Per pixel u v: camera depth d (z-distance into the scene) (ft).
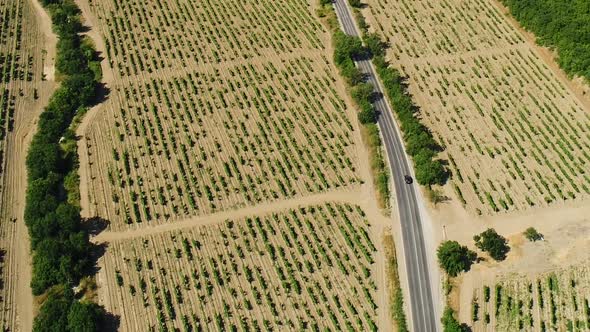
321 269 470.80
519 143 574.56
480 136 581.53
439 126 590.55
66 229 473.67
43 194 499.51
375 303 451.12
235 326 434.71
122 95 615.16
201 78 638.53
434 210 513.04
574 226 502.79
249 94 621.72
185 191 524.11
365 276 465.88
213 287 456.86
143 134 572.92
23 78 634.02
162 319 435.94
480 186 533.55
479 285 461.78
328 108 608.60
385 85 625.82
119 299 447.83
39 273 450.71
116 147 560.20
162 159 550.77
